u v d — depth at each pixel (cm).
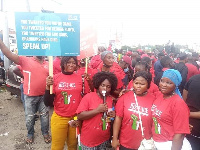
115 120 271
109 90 278
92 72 403
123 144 268
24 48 282
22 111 635
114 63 409
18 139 468
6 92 812
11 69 670
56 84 318
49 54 290
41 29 283
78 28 295
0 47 375
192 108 289
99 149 285
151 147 238
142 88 255
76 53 299
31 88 422
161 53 781
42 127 454
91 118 270
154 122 248
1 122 552
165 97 248
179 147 229
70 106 322
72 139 342
